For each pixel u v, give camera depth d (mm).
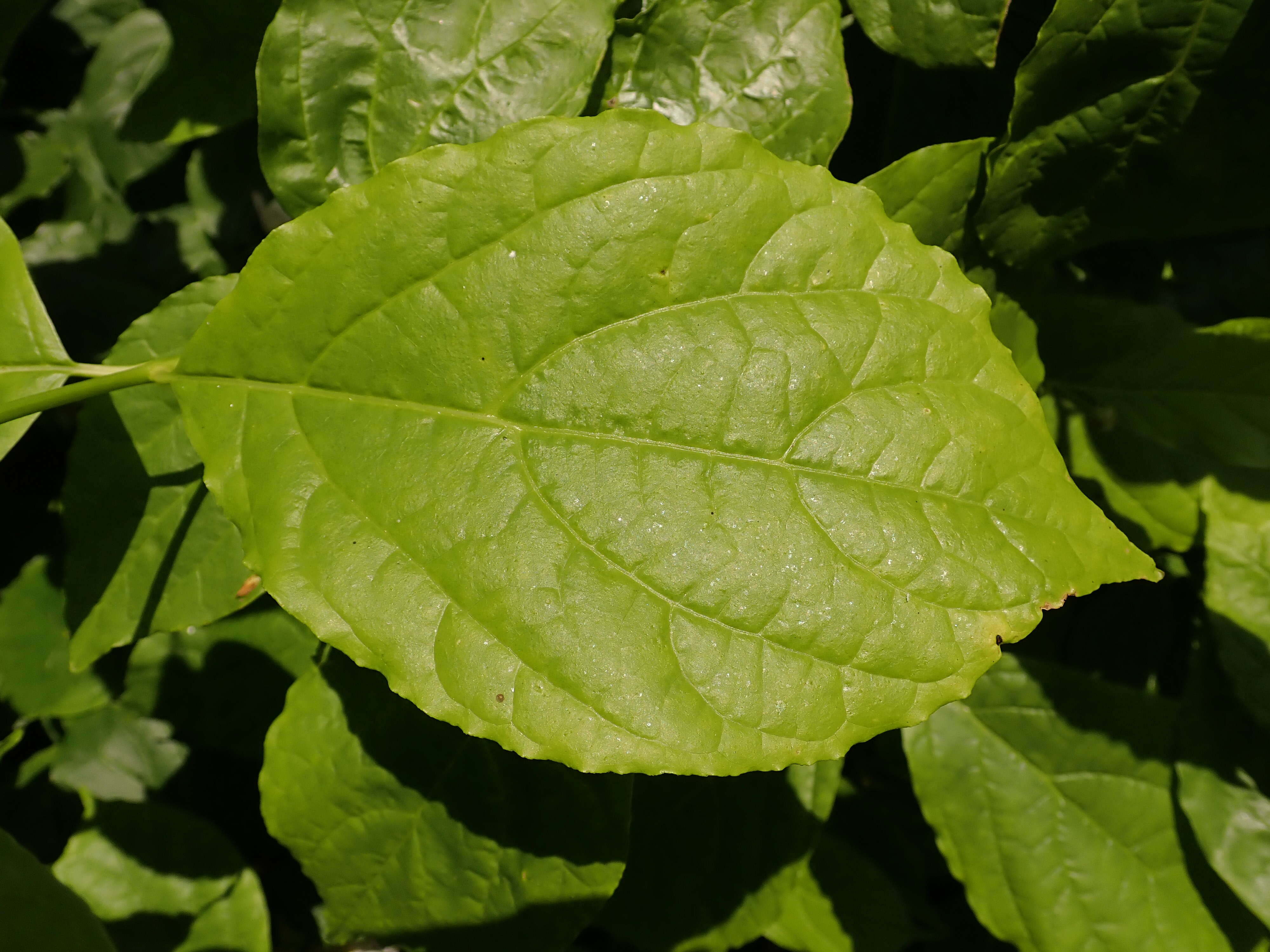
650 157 298
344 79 324
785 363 299
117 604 342
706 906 379
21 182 406
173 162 408
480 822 337
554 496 298
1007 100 358
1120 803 392
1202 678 384
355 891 341
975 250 353
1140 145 341
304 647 382
